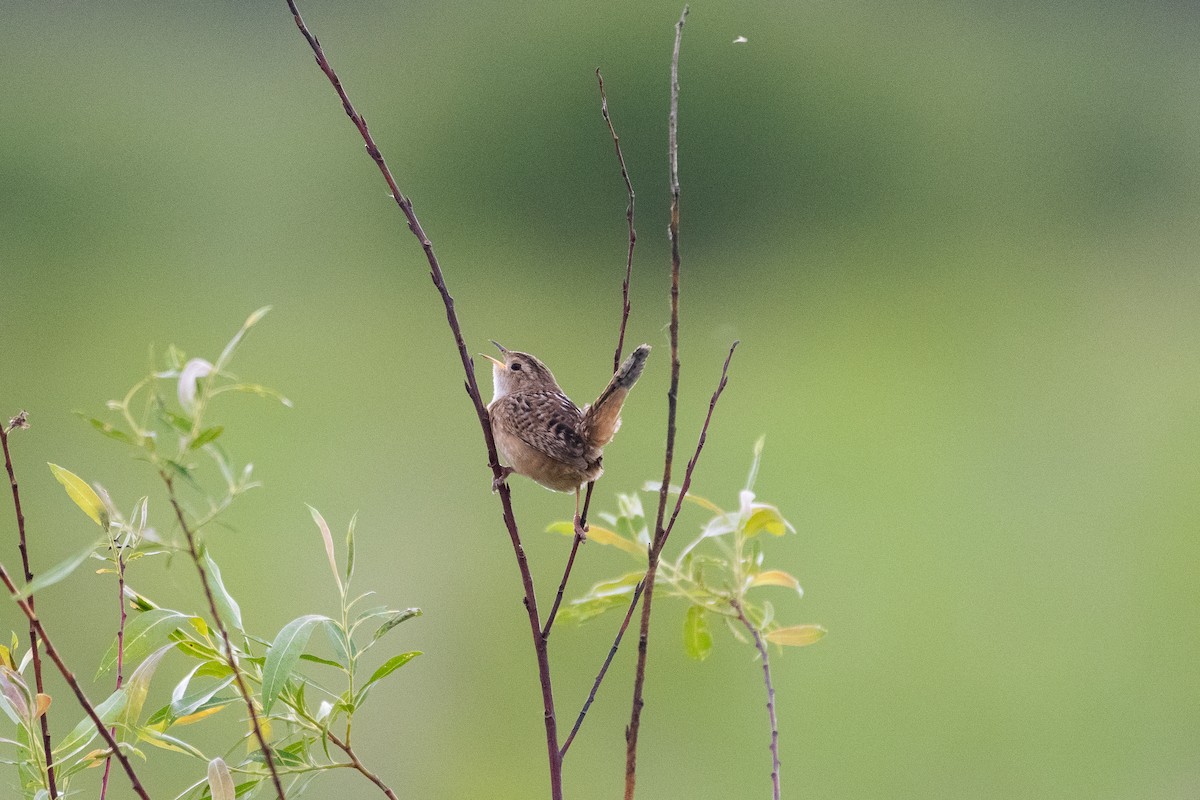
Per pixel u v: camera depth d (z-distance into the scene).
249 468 3.36
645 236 21.72
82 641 10.45
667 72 21.98
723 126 21.91
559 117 21.84
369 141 4.29
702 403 16.38
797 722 11.34
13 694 3.88
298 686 4.06
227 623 4.04
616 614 11.76
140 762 9.18
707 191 21.80
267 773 3.98
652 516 12.72
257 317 3.29
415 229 4.38
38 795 3.76
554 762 4.15
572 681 11.53
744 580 4.89
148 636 3.86
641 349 5.59
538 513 13.25
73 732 3.89
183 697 3.93
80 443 14.12
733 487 14.26
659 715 11.27
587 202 21.80
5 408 14.81
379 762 10.44
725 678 11.64
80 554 3.34
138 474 13.37
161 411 3.25
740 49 22.08
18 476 13.12
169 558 3.36
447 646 11.70
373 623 11.43
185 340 17.36
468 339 18.19
